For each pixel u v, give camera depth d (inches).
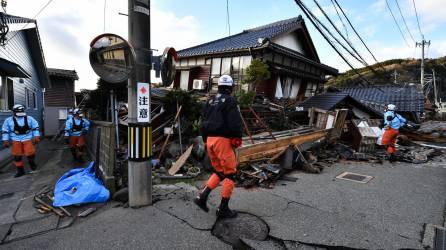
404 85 917.2
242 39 590.2
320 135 328.8
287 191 169.0
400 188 180.5
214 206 141.8
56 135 526.6
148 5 135.9
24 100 462.0
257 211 135.1
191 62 619.5
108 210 137.5
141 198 139.9
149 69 137.3
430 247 102.0
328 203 147.9
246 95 387.2
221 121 124.0
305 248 101.7
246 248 101.8
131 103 135.6
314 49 649.0
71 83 798.5
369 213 134.4
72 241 107.2
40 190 177.9
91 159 293.4
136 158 136.3
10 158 308.5
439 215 133.4
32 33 480.1
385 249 100.8
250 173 192.2
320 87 714.8
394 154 281.9
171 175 198.5
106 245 103.8
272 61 514.3
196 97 343.3
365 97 905.5
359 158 282.4
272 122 410.0
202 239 107.8
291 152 227.0
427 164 268.7
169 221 123.3
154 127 314.7
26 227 120.1
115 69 134.0
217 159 128.3
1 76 336.5
